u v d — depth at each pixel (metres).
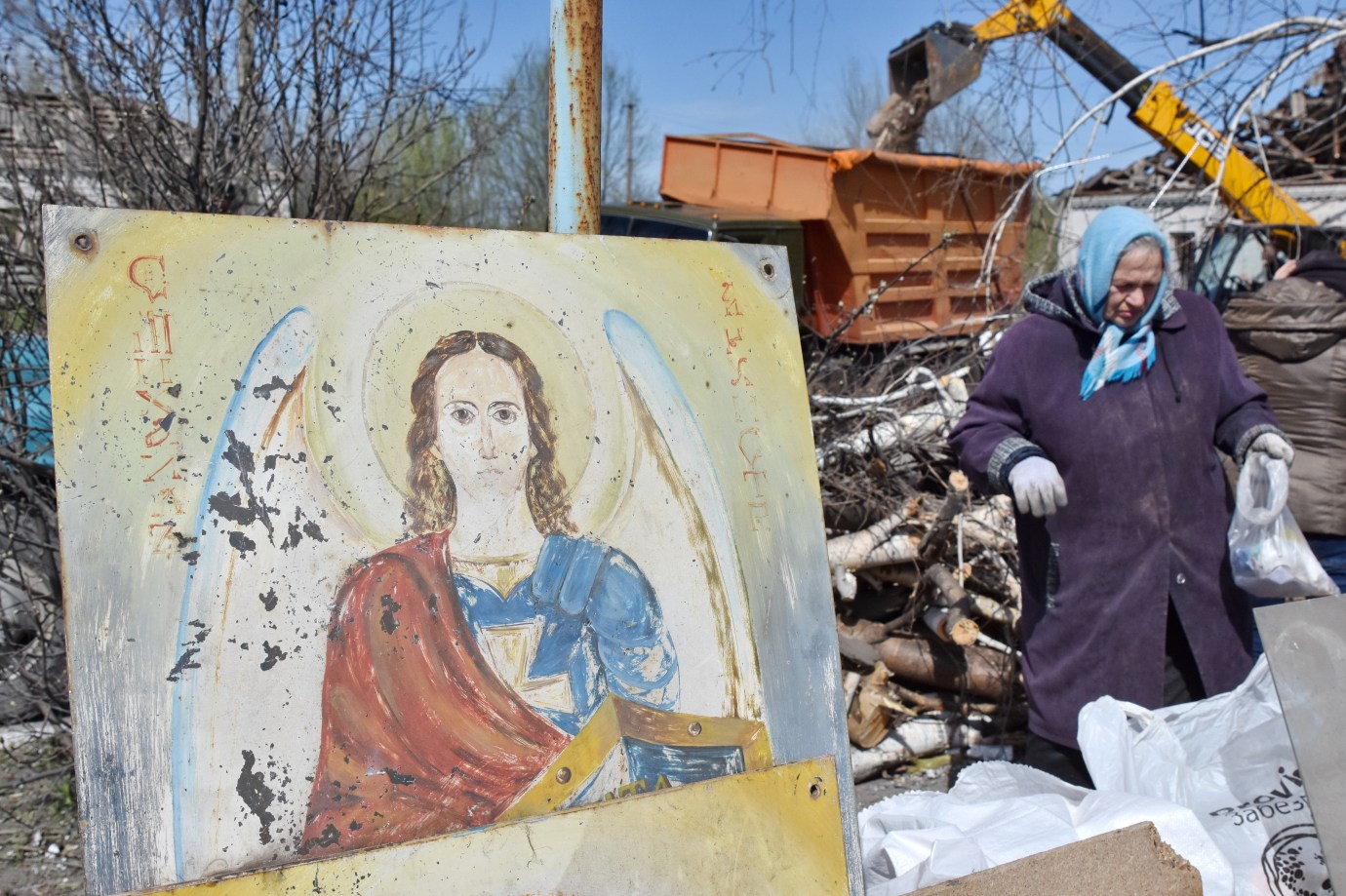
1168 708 2.04
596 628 1.41
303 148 4.00
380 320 1.35
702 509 1.52
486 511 1.37
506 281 1.45
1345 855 1.53
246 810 1.17
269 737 1.20
